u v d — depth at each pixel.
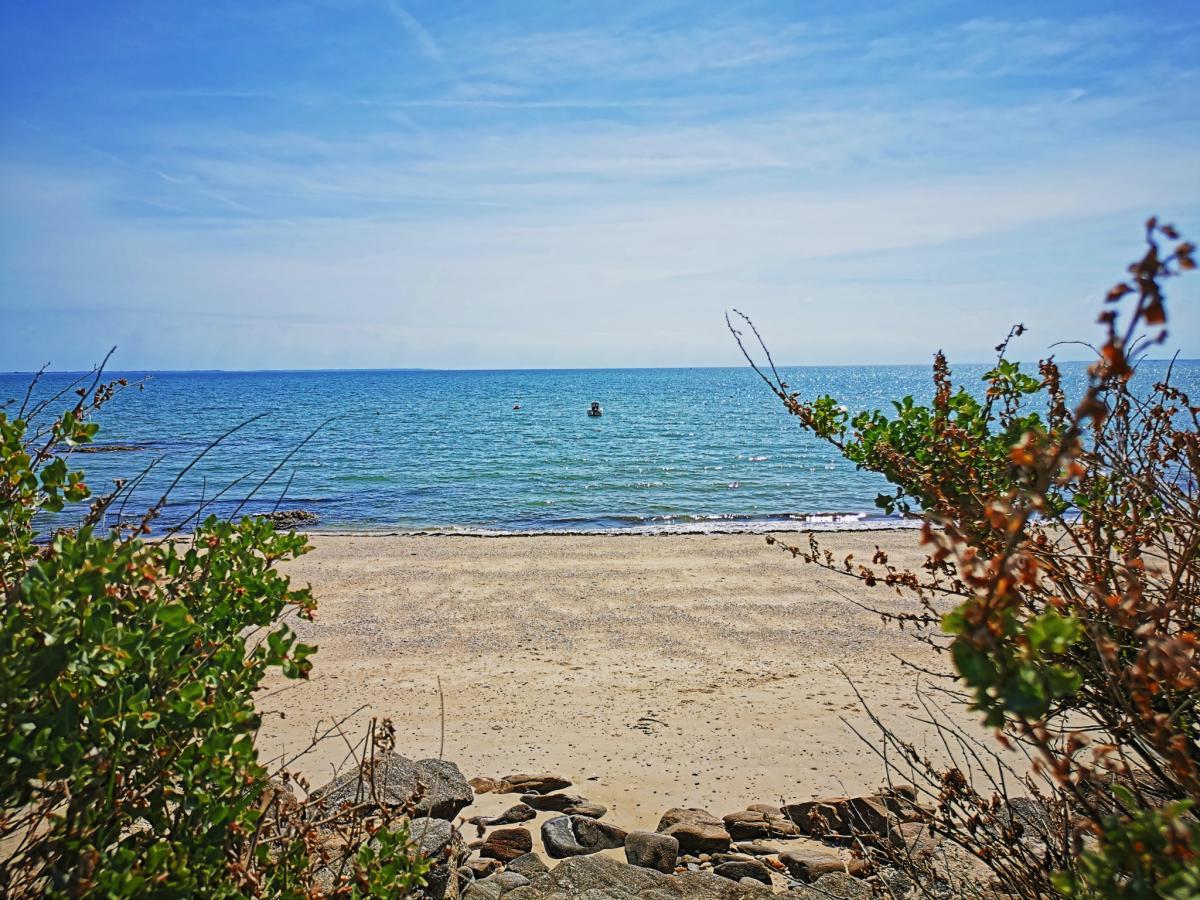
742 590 15.45
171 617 2.62
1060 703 2.95
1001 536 2.87
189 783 2.62
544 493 32.50
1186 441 2.91
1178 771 1.73
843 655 11.89
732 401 101.88
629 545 19.89
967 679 1.41
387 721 4.02
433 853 5.25
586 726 9.50
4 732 2.30
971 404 3.38
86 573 2.41
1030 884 3.09
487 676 11.23
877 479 36.03
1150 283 1.30
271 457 43.69
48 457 3.23
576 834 6.68
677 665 11.60
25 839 2.70
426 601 14.87
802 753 8.60
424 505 29.84
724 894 5.26
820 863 5.91
